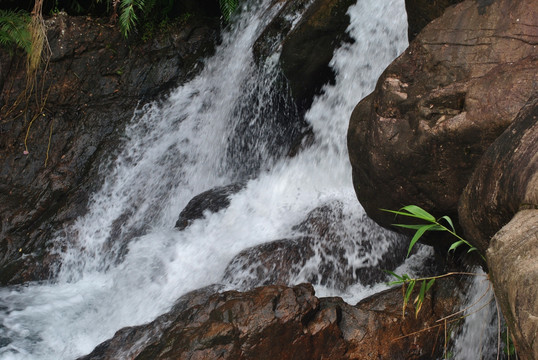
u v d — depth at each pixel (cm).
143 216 605
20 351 443
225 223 530
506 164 242
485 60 323
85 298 526
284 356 349
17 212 597
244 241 498
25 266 570
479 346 371
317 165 559
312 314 361
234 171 618
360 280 450
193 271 484
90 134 629
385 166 345
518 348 178
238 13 640
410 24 414
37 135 621
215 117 626
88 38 638
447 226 350
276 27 570
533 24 319
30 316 491
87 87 638
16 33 607
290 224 504
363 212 476
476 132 309
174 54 655
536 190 217
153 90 648
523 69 308
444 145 320
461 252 390
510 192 233
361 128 366
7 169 610
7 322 479
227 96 618
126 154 625
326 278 451
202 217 543
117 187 614
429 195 334
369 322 362
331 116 562
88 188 611
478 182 258
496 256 204
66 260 576
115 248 588
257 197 553
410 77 347
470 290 377
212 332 351
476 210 257
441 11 388
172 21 665
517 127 250
